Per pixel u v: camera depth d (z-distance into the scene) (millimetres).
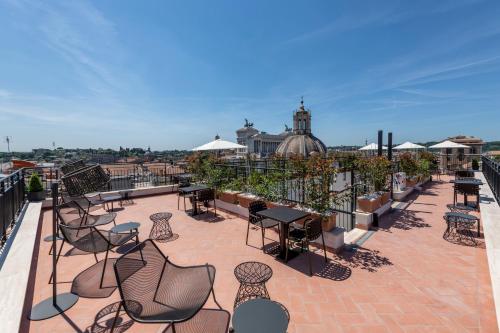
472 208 5289
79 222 4133
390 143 9781
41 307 2799
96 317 2688
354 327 2533
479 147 18750
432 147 14688
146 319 1992
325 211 4703
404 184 8719
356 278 3480
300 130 52688
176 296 2307
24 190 7391
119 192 9078
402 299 2984
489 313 2695
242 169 7977
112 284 2871
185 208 7688
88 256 4270
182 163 12383
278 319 1871
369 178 6977
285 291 3197
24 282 2844
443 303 2885
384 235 5102
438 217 6285
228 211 7211
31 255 3594
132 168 12305
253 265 3758
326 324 2584
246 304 2084
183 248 4629
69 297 2979
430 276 3484
